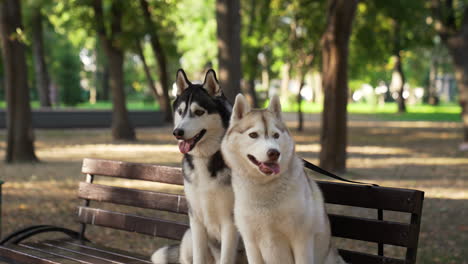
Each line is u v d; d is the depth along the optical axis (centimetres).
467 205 869
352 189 357
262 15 2642
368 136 2392
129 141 2059
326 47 1214
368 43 2256
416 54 5262
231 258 378
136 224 450
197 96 388
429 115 4262
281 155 302
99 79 7044
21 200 912
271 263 324
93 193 481
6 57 1396
